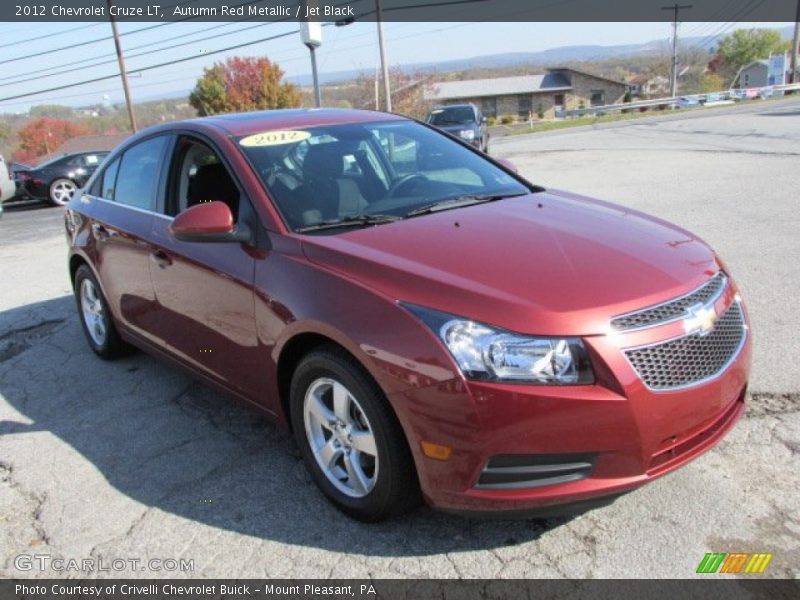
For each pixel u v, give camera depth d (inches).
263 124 155.7
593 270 107.1
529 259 110.3
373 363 102.6
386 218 132.8
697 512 112.3
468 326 97.1
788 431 133.1
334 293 110.4
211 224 125.3
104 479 138.1
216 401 171.0
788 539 104.9
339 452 118.0
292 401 122.8
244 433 153.0
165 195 160.6
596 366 95.0
